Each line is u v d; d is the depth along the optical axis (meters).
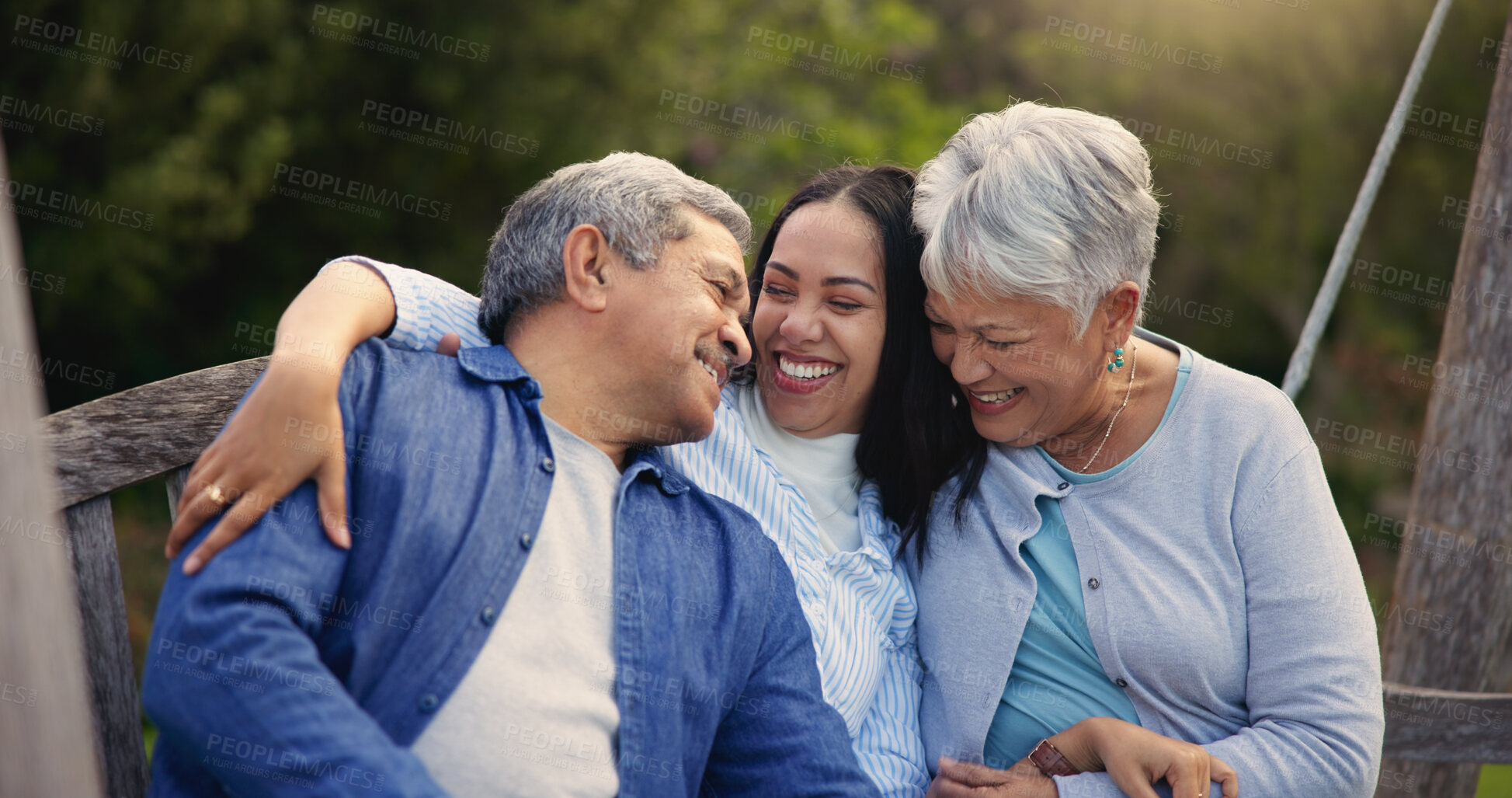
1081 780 1.59
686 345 1.52
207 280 5.51
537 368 1.53
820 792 1.53
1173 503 1.69
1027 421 1.70
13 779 0.91
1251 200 7.93
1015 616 1.73
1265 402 1.71
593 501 1.49
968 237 1.57
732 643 1.55
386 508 1.36
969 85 8.18
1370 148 7.59
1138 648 1.66
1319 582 1.63
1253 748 1.58
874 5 7.51
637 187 1.53
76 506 1.46
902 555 1.85
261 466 1.27
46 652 0.93
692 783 1.51
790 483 1.80
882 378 1.81
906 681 1.81
